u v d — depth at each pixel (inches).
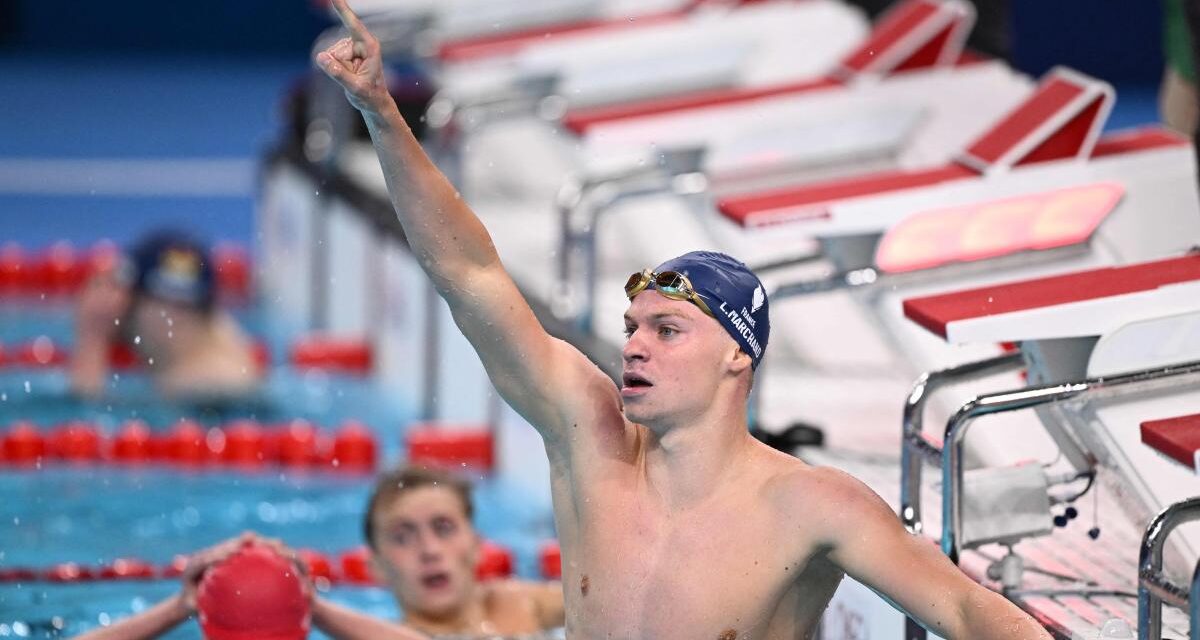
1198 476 517.3
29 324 1349.7
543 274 1038.4
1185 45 789.2
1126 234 695.7
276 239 1515.7
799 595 442.3
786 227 716.7
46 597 710.5
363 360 1244.5
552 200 1259.2
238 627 554.6
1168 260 582.9
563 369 461.1
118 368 1183.6
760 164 890.1
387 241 1184.2
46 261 1501.0
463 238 454.9
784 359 916.0
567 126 933.8
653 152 978.7
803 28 1098.7
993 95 877.2
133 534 829.2
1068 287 553.9
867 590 577.3
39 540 812.0
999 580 547.5
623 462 454.9
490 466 998.4
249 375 1137.4
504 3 1290.6
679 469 442.6
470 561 695.1
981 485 534.3
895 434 768.9
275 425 1079.0
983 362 556.7
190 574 568.1
